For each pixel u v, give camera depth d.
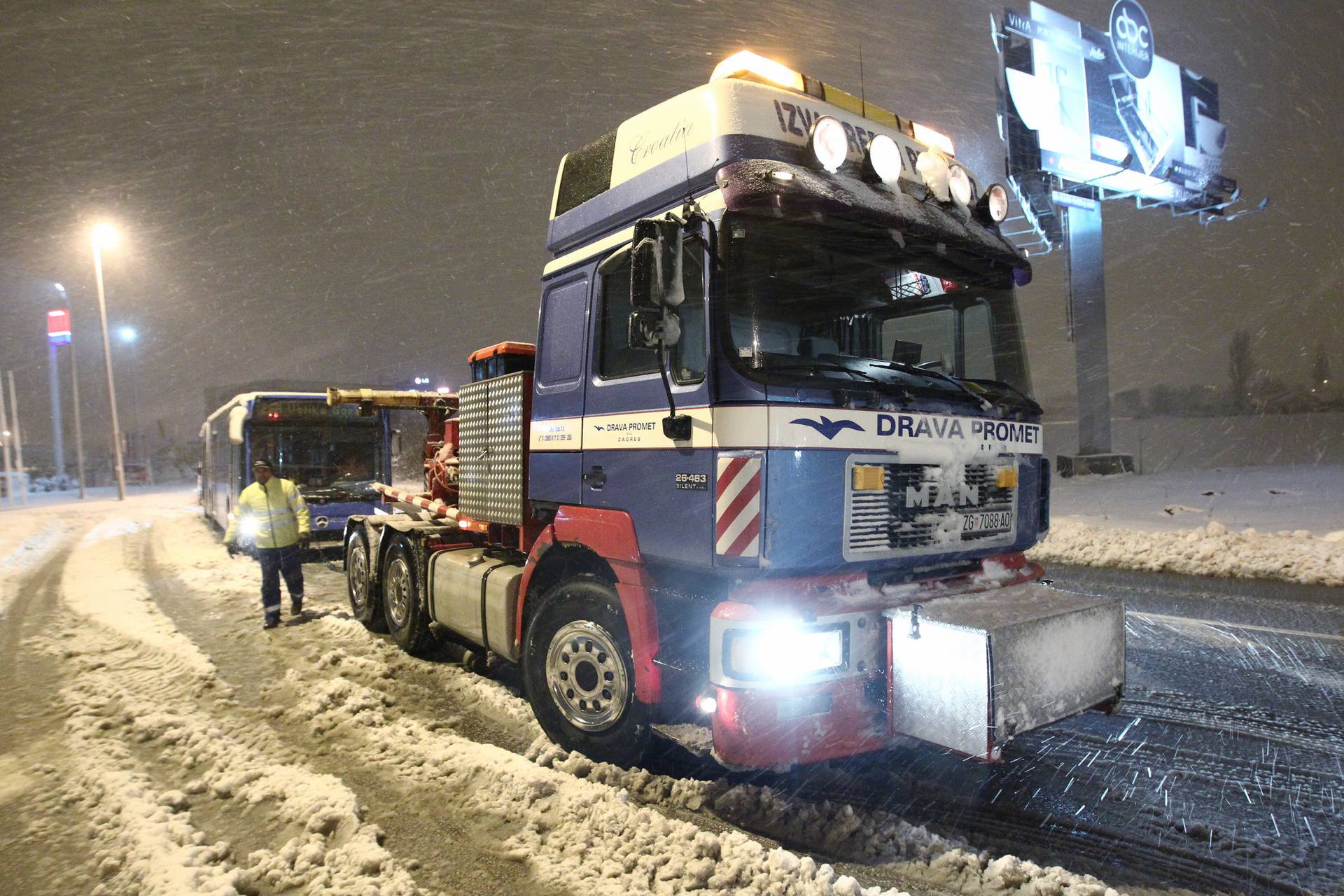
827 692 3.38
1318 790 3.82
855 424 3.50
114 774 4.05
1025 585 4.02
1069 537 11.61
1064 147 22.52
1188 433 41.56
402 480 9.62
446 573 5.87
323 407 13.77
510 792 3.78
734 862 3.05
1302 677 5.55
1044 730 4.61
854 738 3.46
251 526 7.64
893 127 4.44
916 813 3.63
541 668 4.48
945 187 4.16
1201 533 10.85
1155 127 24.80
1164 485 19.81
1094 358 25.31
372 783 4.03
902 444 3.65
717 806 3.67
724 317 3.41
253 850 3.34
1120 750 4.32
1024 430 4.34
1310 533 10.27
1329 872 3.13
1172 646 6.38
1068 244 25.14
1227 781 3.93
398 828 3.55
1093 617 3.57
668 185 3.87
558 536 4.42
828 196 3.50
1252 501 15.18
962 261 4.17
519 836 3.41
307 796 3.73
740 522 3.28
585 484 4.27
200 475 24.80
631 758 3.98
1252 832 3.44
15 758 4.45
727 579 3.47
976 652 3.12
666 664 3.72
